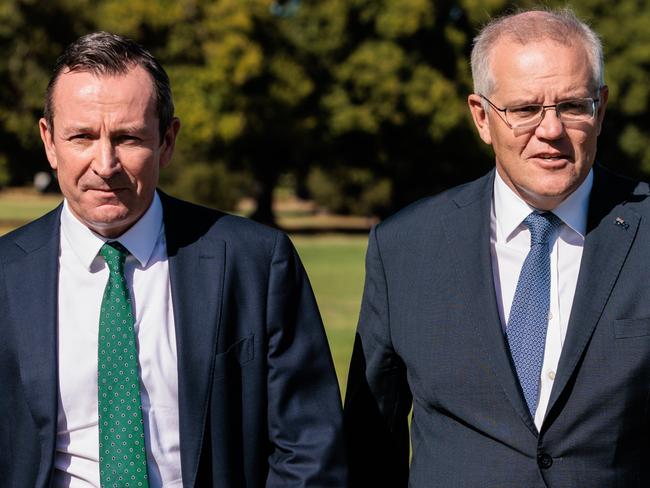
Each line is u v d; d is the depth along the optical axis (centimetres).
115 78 244
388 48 2712
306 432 268
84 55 246
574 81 242
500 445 254
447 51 2836
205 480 256
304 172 3347
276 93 2675
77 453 250
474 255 268
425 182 3284
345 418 295
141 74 249
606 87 254
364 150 3103
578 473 247
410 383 277
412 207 295
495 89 251
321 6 2788
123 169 245
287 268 276
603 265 254
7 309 259
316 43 2803
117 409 248
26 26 2556
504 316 263
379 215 3931
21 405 254
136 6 2592
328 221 3834
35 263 262
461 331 263
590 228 259
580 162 245
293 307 276
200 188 3828
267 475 270
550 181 245
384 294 286
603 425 246
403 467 298
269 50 2706
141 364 254
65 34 2616
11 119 2545
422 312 272
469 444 259
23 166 2781
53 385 250
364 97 2809
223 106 2644
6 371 256
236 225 278
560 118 242
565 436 247
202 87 2600
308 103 2852
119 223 252
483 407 257
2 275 262
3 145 2703
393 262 284
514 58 246
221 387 260
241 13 2569
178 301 261
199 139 2594
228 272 269
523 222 262
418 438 274
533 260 259
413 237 283
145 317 259
